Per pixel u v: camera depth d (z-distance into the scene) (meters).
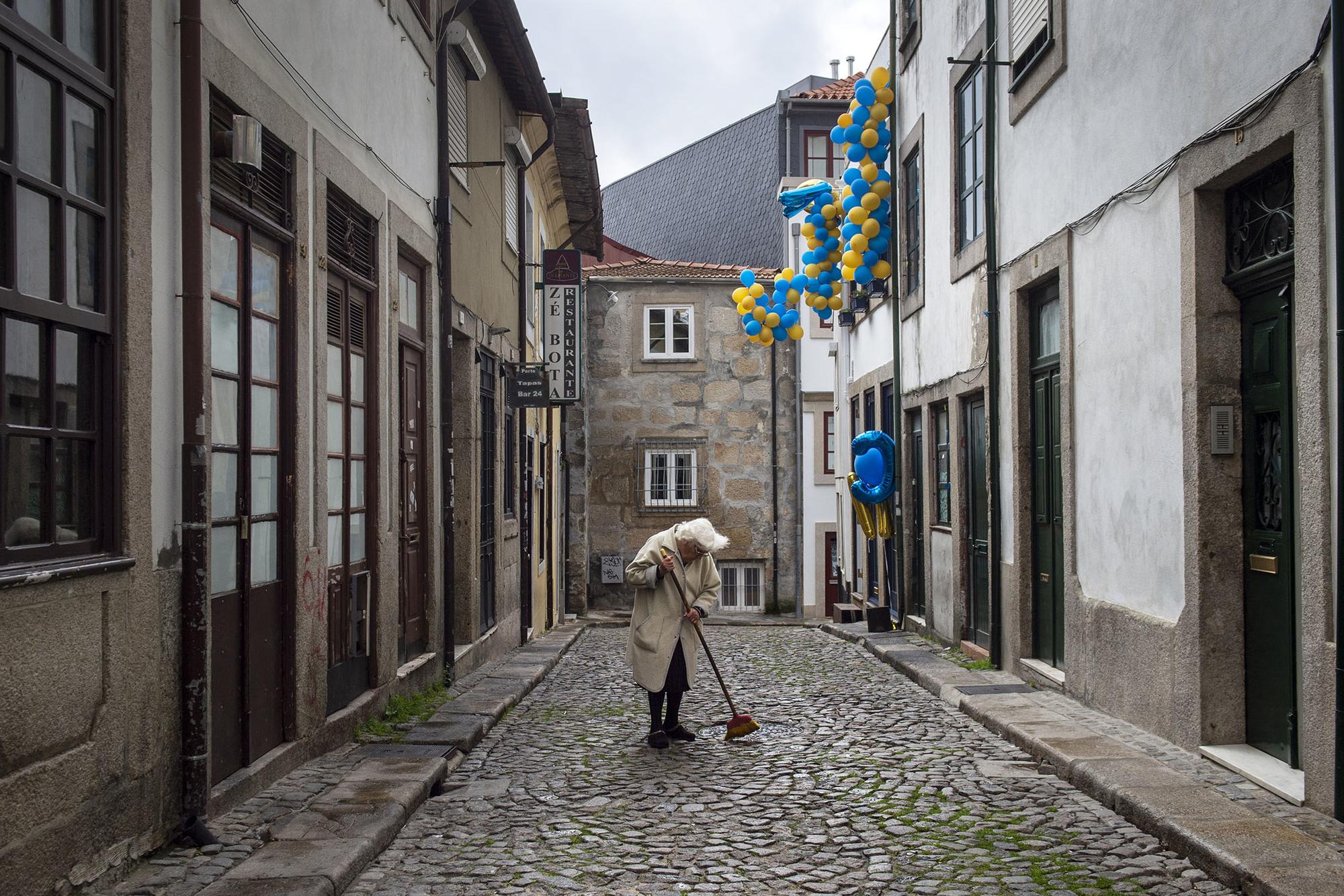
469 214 11.27
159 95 4.64
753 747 7.34
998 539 10.09
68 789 3.89
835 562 25.52
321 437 6.61
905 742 7.37
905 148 14.27
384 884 4.56
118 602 4.24
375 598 7.81
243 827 5.03
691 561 7.62
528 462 15.62
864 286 14.59
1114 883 4.46
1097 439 7.83
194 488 4.81
